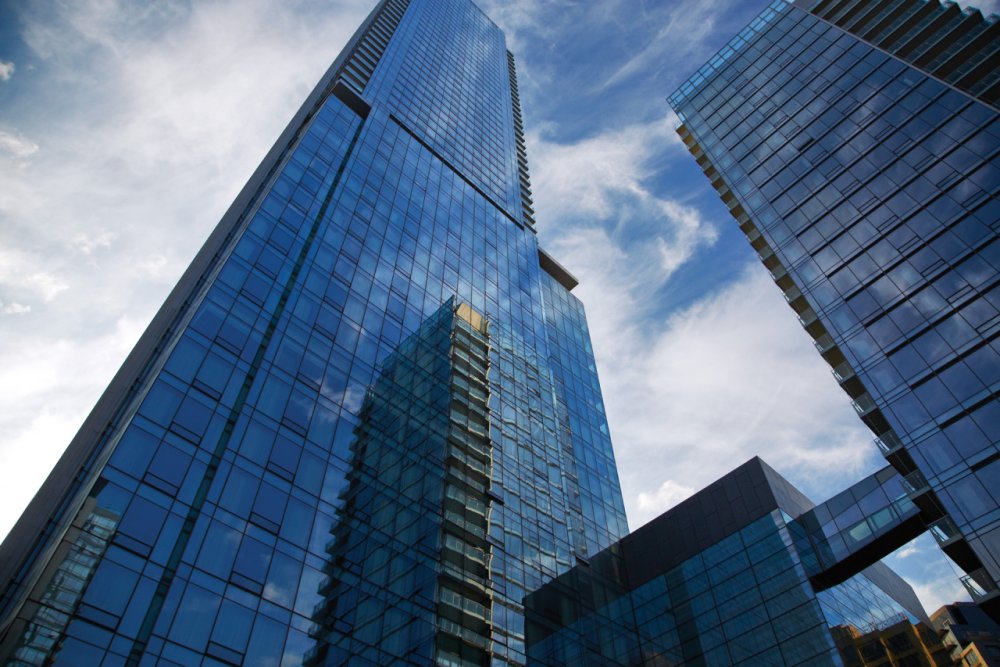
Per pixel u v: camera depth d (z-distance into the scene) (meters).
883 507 44.12
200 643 27.11
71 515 28.33
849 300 48.72
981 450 35.56
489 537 45.75
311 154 59.22
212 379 35.91
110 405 38.78
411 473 43.41
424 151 80.31
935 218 47.06
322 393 41.25
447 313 59.28
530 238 90.25
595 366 83.00
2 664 22.12
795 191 61.09
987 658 49.06
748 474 52.94
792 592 43.78
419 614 36.88
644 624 51.12
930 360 40.94
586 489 61.94
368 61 92.56
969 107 51.81
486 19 150.38
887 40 70.06
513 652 40.62
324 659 30.77
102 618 25.11
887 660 47.62
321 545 34.62
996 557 32.12
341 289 49.22
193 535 29.81
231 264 42.47
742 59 88.00
